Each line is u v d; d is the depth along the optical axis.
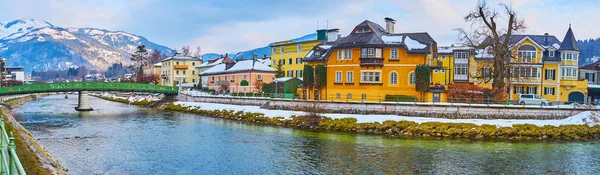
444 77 77.69
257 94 73.12
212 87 105.81
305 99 62.94
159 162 30.56
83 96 77.62
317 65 65.25
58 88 74.69
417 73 58.47
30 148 25.98
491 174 27.48
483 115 47.72
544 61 69.50
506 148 36.12
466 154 33.53
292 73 99.31
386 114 51.28
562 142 39.25
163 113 69.75
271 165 29.78
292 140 40.03
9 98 92.12
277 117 54.00
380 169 28.56
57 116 63.59
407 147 36.44
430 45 60.12
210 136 42.53
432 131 43.09
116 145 37.16
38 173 20.06
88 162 30.16
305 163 30.34
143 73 161.75
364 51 61.03
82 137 41.53
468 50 76.62
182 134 43.91
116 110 77.06
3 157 9.34
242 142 38.94
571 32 70.19
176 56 142.50
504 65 58.59
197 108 71.94
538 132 41.62
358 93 61.94
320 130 46.88
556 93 69.12
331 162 30.64
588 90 71.12
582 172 28.12
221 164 30.08
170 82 136.75
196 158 32.00
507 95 55.78
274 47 105.44
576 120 44.94
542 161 31.22
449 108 48.50
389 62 60.50
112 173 27.22
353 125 46.84
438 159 31.69
